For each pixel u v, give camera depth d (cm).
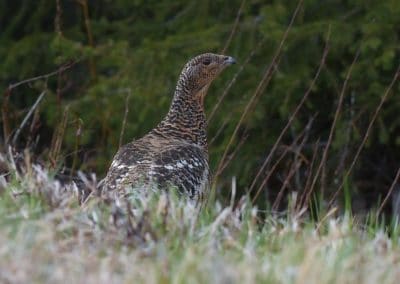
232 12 2295
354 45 2155
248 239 1080
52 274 920
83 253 981
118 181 1300
